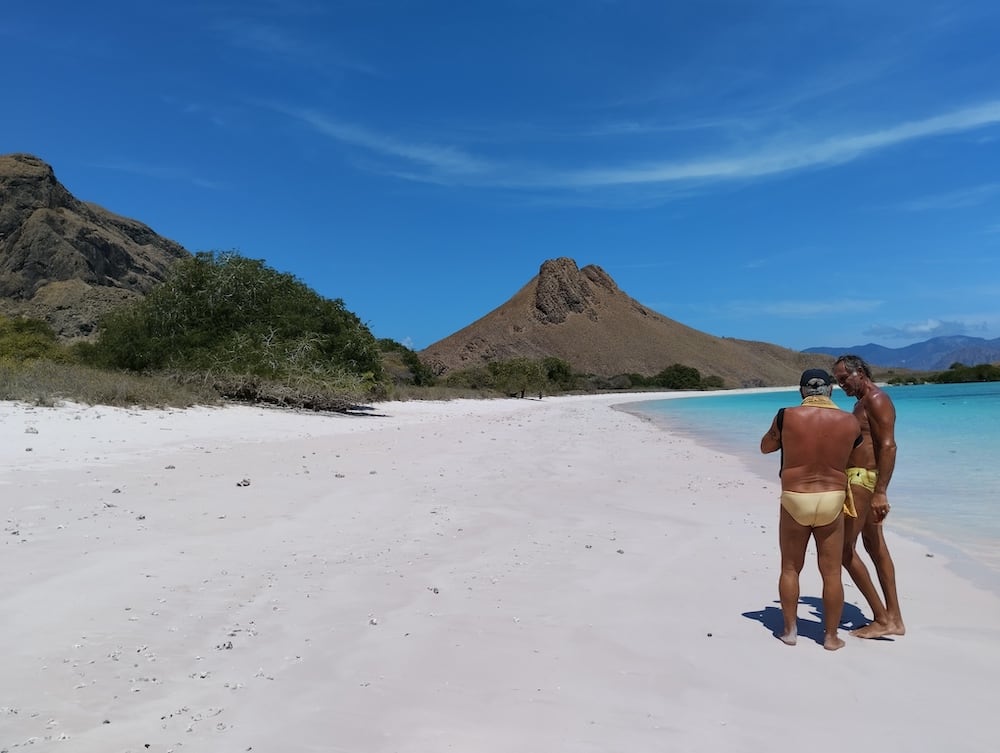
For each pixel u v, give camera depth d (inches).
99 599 183.0
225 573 212.7
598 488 402.6
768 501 364.2
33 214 4429.1
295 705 127.4
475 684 138.4
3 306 2979.8
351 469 453.7
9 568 207.0
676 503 356.8
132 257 5078.7
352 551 245.8
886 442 170.2
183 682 136.3
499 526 293.1
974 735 121.3
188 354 1029.2
